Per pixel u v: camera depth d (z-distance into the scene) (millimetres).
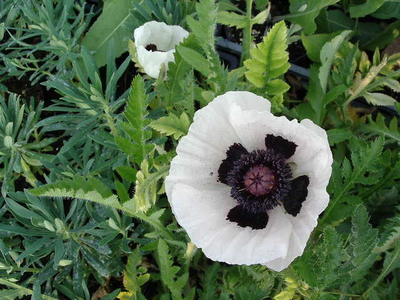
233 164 236
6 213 351
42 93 386
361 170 293
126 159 319
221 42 413
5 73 386
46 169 363
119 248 335
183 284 285
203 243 226
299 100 419
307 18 378
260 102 220
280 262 223
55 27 349
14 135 331
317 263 256
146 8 374
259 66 272
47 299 304
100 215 317
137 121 245
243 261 219
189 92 282
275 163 232
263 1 384
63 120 325
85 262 337
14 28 355
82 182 222
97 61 375
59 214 308
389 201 326
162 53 299
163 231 285
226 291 306
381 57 422
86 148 316
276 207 232
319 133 212
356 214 256
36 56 395
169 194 233
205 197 232
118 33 374
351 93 370
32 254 308
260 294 271
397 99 422
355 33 416
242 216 233
